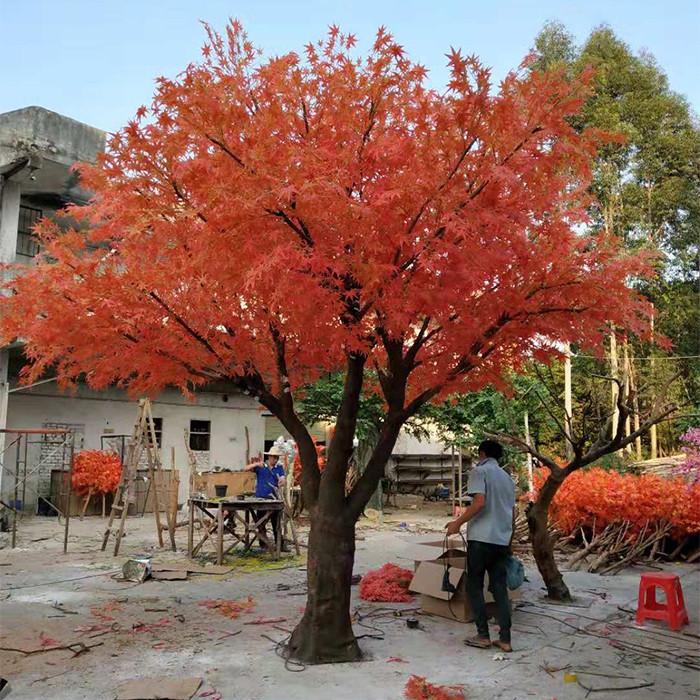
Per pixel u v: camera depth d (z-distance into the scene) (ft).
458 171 15.37
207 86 15.35
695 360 69.82
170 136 15.53
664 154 71.92
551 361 20.56
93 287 16.90
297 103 16.28
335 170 14.37
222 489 35.94
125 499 35.17
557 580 24.52
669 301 71.61
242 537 35.17
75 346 18.35
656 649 18.51
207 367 19.92
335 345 15.71
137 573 27.86
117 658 17.38
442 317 17.04
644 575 21.50
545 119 14.92
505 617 18.30
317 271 14.12
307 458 19.19
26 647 18.13
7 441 51.65
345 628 17.65
